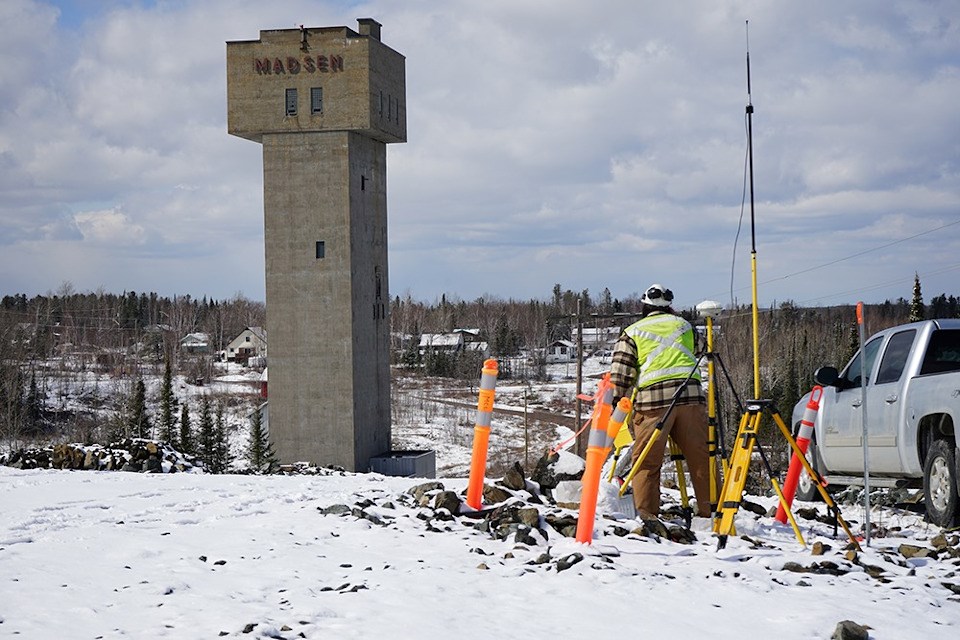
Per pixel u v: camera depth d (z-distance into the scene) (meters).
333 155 65.31
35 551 8.03
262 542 8.28
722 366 9.74
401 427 97.75
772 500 12.41
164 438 74.06
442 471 76.81
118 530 8.95
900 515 11.74
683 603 6.50
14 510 10.23
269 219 65.81
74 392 111.88
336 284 65.31
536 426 94.25
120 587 6.79
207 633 5.73
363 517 9.12
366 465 67.25
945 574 7.71
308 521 9.16
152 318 189.75
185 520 9.52
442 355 148.62
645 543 8.19
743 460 8.64
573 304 192.25
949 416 11.02
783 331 92.38
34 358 111.75
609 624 6.03
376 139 70.06
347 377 65.25
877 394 12.45
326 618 6.07
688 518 9.19
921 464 11.60
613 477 10.14
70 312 155.25
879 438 12.37
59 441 84.75
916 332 12.12
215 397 114.06
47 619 6.04
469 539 8.36
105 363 137.88
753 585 6.96
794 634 5.89
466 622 6.02
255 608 6.24
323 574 7.18
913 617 6.36
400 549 8.01
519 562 7.56
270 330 65.75
